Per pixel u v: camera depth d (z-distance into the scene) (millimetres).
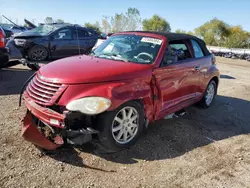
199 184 3139
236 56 18828
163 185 3055
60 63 3971
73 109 3158
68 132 3266
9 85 6477
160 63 4141
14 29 20312
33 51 9570
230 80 9625
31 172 3045
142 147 3844
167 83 4277
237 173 3439
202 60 5352
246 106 6520
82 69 3578
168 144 4023
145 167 3367
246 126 5172
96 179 3043
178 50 4785
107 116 3336
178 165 3488
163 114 4355
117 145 3574
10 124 4172
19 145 3574
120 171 3236
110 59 4234
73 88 3275
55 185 2875
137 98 3633
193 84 5117
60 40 10109
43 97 3402
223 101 6754
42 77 3562
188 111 5656
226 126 5039
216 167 3537
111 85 3412
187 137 4340
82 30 10797
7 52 6852
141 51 4328
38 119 3699
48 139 3467
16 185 2807
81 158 3412
